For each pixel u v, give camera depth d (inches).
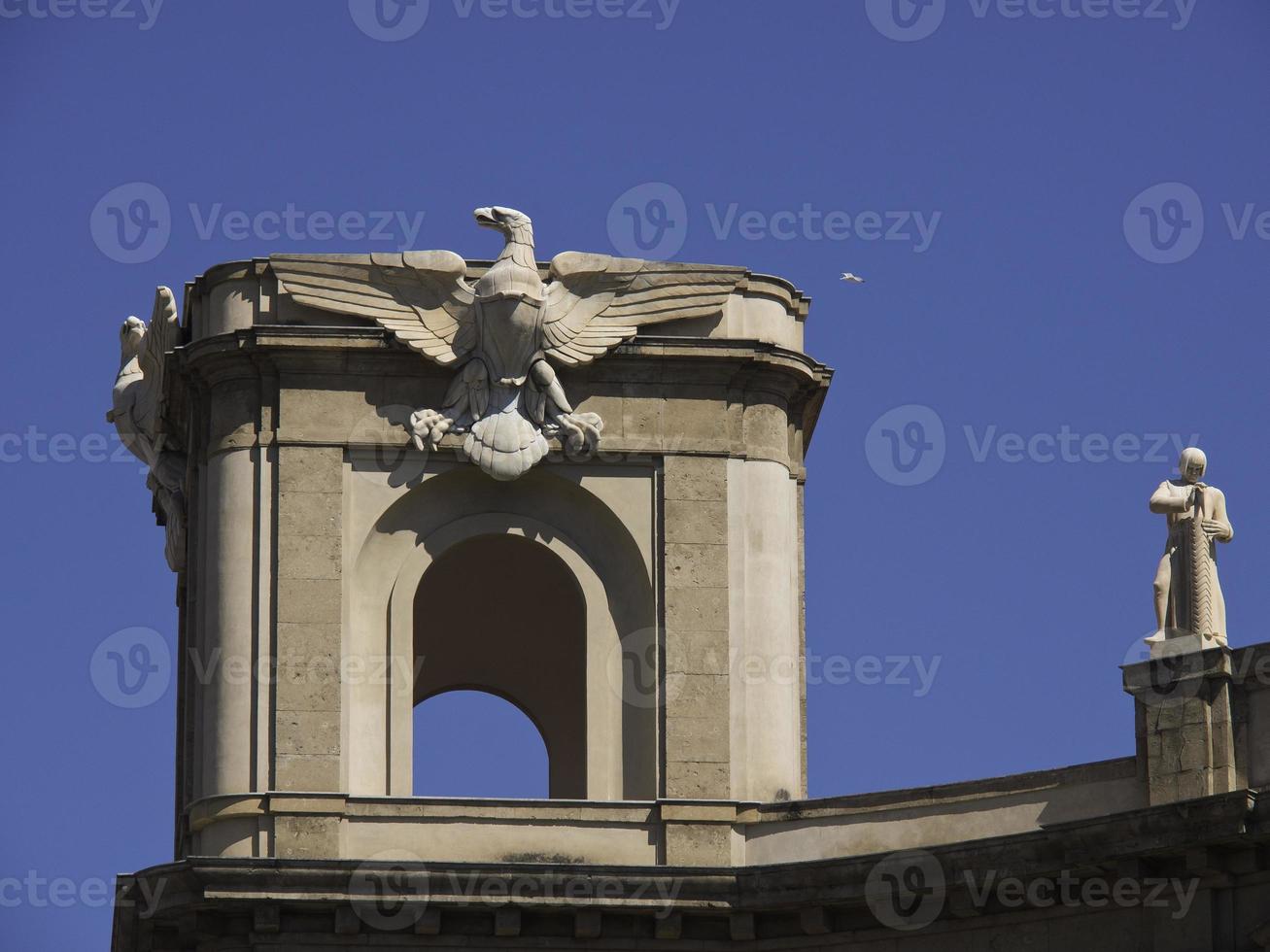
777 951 5590.6
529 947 5570.9
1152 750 5408.5
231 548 5787.4
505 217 5895.7
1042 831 5359.3
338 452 5826.8
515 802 5679.1
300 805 5644.7
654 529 5861.2
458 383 5856.3
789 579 5900.6
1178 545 5492.1
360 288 5866.1
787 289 5994.1
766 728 5797.2
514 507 5895.7
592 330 5880.9
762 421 5920.3
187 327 6107.3
